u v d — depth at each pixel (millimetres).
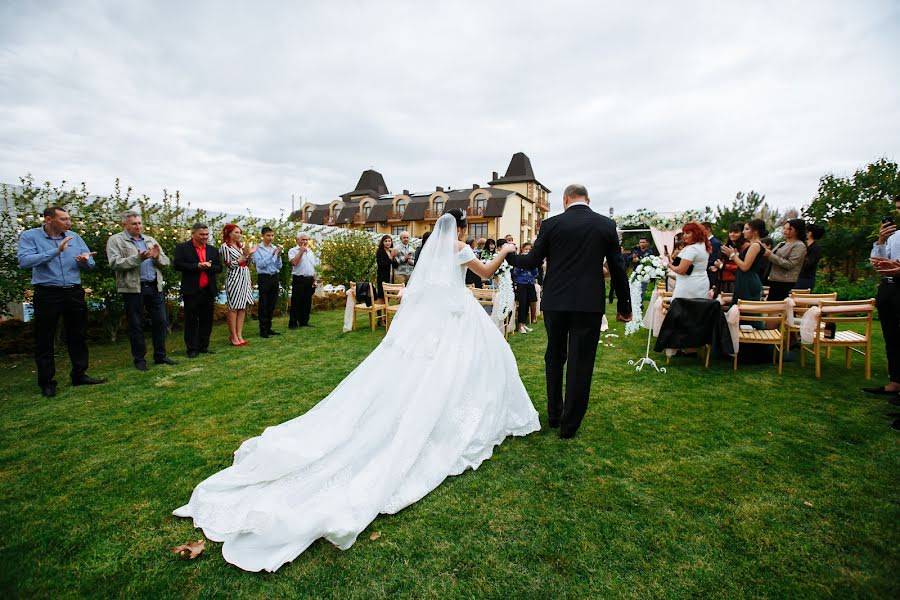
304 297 8562
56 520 2297
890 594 1757
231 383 4703
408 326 2992
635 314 6266
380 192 57656
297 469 2395
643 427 3432
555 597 1760
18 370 5332
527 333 7781
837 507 2338
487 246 8453
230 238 6723
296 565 1950
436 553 2020
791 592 1774
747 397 4105
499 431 3100
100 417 3750
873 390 4180
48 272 4391
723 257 6941
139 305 5359
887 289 4004
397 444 2529
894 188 13805
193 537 2152
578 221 3137
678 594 1771
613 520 2248
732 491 2504
